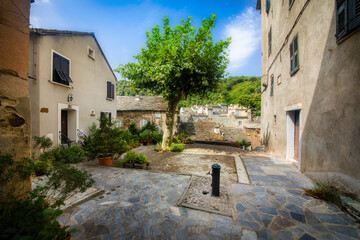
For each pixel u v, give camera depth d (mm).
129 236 2436
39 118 6543
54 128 7289
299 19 5340
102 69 11289
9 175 1762
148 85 10297
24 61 2256
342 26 3223
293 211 3016
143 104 18688
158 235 2463
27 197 2217
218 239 2383
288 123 6543
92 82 10172
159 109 17047
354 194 3004
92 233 2482
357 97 2908
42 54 6695
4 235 1352
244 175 5031
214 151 10477
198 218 2885
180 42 8914
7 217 1566
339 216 2824
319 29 4168
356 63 2926
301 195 3607
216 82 10133
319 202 3293
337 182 3455
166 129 10719
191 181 4590
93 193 3693
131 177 4871
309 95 4668
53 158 4570
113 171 5434
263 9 10922
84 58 9391
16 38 2154
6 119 2035
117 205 3289
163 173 5262
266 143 10375
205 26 8688
